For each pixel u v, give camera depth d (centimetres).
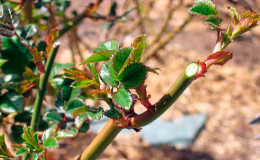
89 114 28
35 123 37
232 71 183
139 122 27
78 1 163
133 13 179
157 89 166
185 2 119
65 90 39
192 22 203
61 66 43
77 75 28
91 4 59
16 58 43
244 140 151
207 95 171
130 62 26
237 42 197
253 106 167
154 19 196
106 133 29
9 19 35
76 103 35
